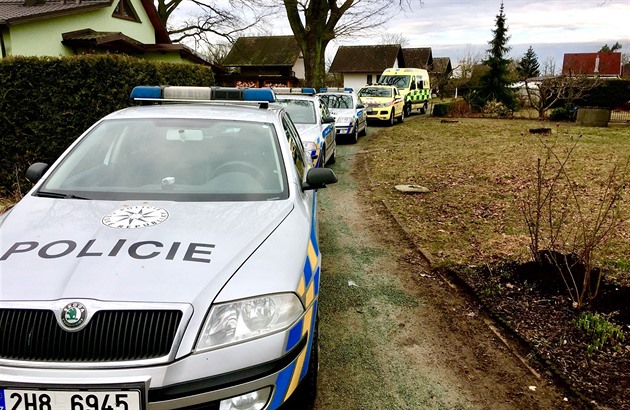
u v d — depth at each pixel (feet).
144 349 6.55
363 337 12.17
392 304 14.02
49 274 7.02
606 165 35.50
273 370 7.07
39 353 6.52
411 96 87.40
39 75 25.32
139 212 8.89
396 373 10.68
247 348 6.89
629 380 10.15
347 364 10.96
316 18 68.80
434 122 77.00
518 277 15.07
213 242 7.95
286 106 33.06
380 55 164.76
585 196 26.05
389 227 21.45
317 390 9.92
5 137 25.21
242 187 10.35
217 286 7.05
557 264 14.35
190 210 9.14
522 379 10.53
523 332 12.08
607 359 10.90
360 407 9.52
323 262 17.21
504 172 32.99
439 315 13.41
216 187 10.30
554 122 79.61
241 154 11.21
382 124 72.13
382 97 70.28
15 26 43.83
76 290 6.70
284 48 148.56
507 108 92.79
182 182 10.41
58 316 6.52
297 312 7.55
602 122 71.87
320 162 28.99
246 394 6.90
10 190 25.72
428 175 32.45
